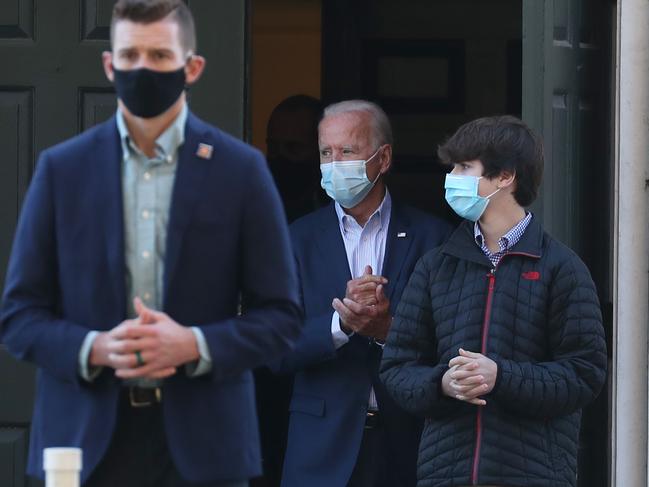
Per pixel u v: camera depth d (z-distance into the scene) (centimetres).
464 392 1425
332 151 1730
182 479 1157
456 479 1455
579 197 1828
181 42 1162
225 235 1166
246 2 1814
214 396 1156
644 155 1759
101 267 1159
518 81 2522
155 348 1111
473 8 2533
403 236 1745
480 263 1493
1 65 1809
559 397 1439
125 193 1169
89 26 1811
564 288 1477
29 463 1188
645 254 1759
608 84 1877
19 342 1154
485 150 1493
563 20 1808
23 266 1169
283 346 1180
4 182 1805
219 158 1174
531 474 1445
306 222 1783
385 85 2550
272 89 2716
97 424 1151
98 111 1809
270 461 2034
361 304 1666
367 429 1700
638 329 1761
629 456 1764
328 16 2559
